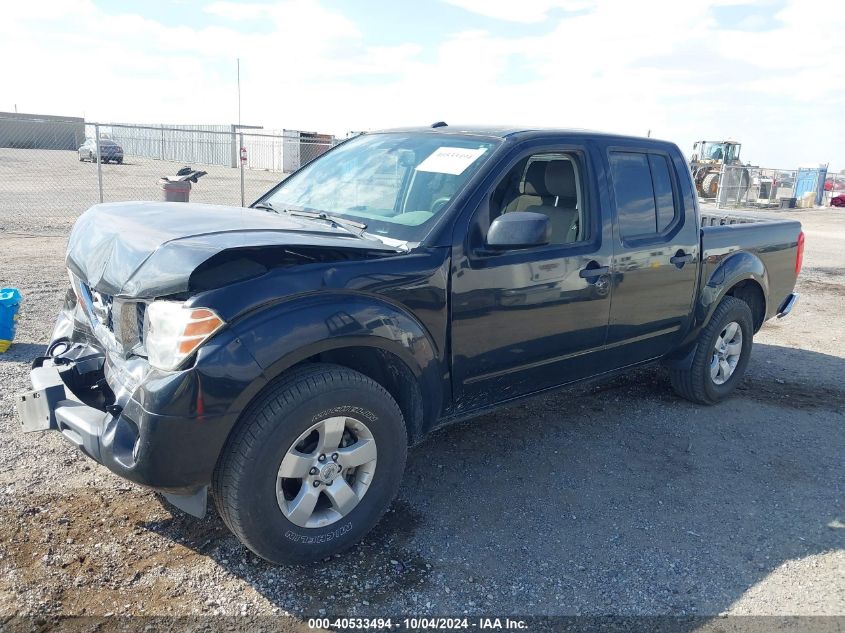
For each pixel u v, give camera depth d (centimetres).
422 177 364
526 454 425
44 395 297
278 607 273
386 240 332
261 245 265
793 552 332
